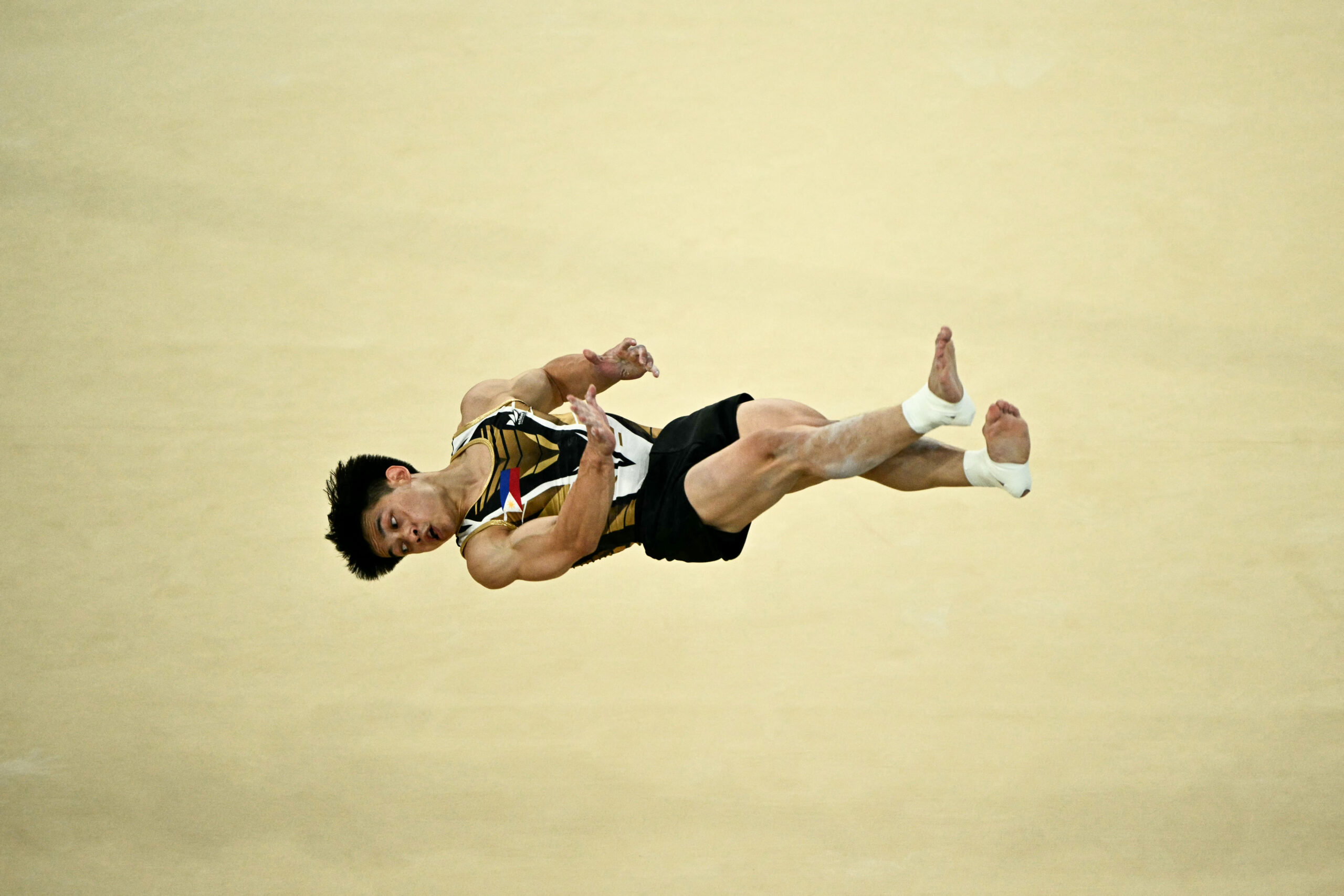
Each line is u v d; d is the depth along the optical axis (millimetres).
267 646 12336
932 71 15625
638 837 11453
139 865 11695
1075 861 11172
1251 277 13484
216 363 13680
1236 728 11500
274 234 14586
